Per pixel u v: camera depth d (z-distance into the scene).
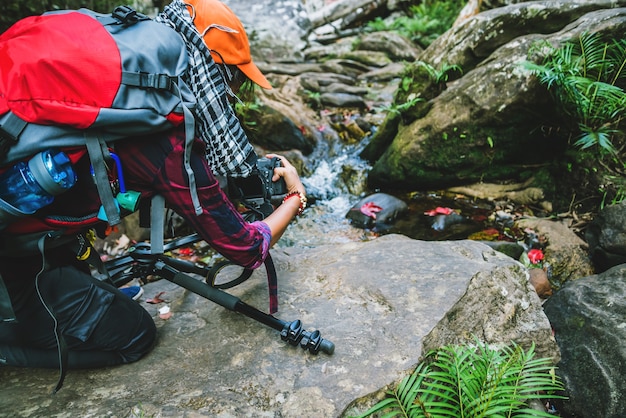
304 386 1.56
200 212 1.33
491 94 3.44
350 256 2.21
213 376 1.62
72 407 1.51
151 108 1.20
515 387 1.54
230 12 1.45
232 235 1.43
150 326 1.71
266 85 1.50
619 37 3.26
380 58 6.28
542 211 3.48
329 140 4.64
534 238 3.17
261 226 1.58
